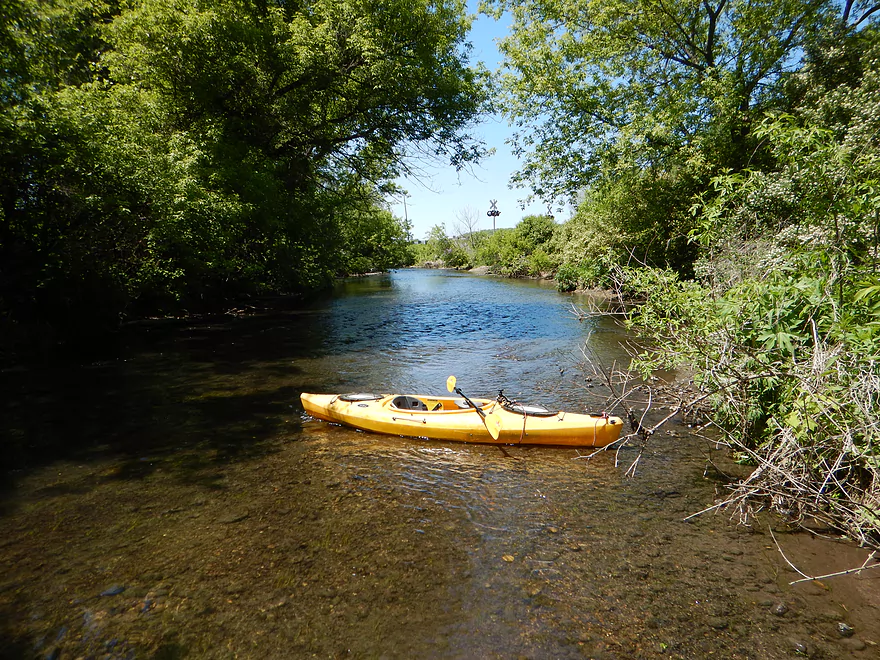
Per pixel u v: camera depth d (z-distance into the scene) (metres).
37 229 10.50
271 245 19.89
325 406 7.11
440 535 4.37
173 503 4.84
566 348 12.33
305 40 15.43
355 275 54.66
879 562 3.90
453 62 19.00
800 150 5.07
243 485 5.25
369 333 14.88
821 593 3.59
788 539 4.27
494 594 3.61
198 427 6.92
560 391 8.63
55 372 9.70
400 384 9.16
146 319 15.99
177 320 16.69
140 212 11.83
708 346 5.60
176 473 5.49
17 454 5.95
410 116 18.59
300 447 6.27
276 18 15.77
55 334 11.49
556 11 16.52
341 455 6.03
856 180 4.89
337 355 11.70
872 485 4.10
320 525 4.50
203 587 3.64
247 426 6.98
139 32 14.23
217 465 5.72
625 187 16.39
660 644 3.14
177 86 15.34
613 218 19.06
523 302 23.00
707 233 6.81
